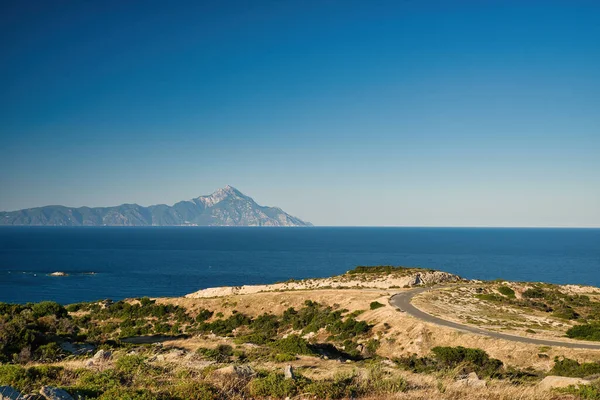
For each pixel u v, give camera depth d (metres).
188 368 16.72
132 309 74.50
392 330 48.22
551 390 14.58
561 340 40.28
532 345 38.44
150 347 38.16
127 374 15.37
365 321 53.81
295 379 14.09
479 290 73.44
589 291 75.44
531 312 57.19
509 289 72.88
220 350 32.19
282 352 33.62
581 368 30.41
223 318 69.25
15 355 28.36
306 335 55.91
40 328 40.34
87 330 63.59
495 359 35.62
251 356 29.72
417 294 68.69
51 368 15.48
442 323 47.91
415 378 15.78
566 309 58.78
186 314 71.44
